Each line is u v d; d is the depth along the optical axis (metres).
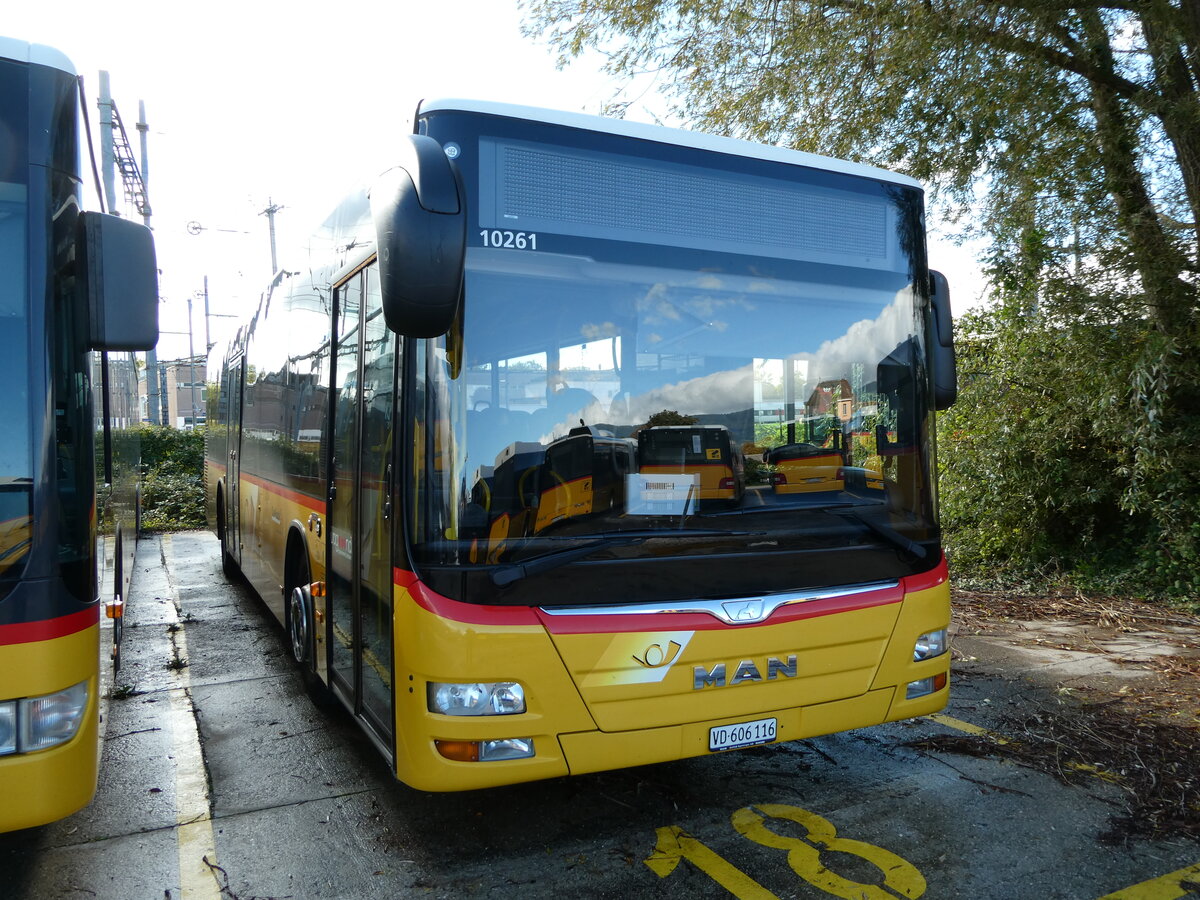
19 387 2.79
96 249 2.96
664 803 4.12
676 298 3.63
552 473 3.30
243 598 9.31
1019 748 4.79
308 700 5.71
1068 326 8.17
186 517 16.95
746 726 3.49
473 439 3.23
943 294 4.43
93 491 3.02
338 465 4.49
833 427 3.86
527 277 3.37
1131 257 7.84
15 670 2.72
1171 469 7.88
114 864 3.58
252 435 7.64
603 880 3.43
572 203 3.49
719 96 9.70
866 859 3.60
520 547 3.21
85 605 2.92
